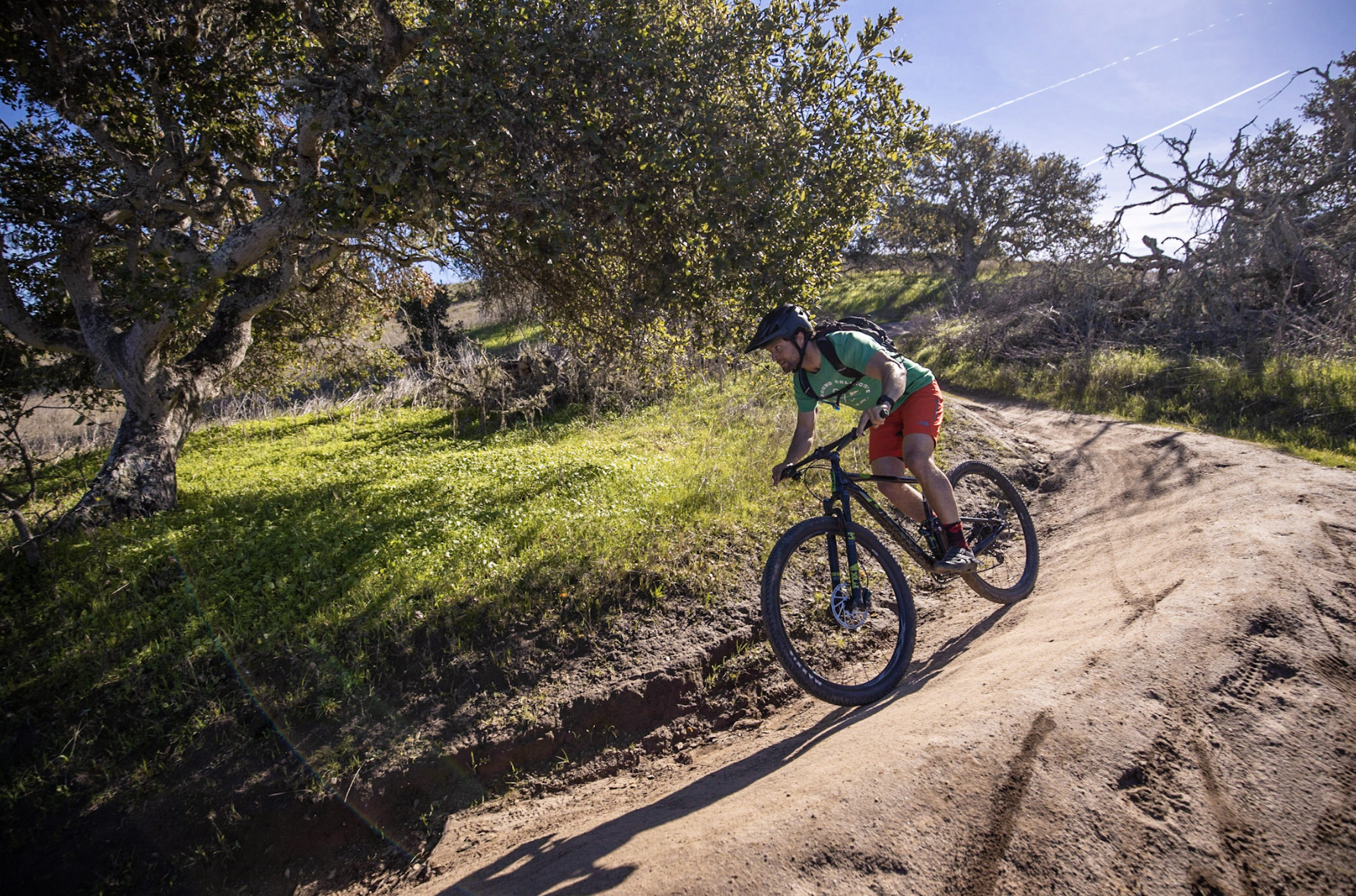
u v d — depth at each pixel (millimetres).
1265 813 1893
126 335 7730
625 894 2146
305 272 8500
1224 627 2662
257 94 7586
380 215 5703
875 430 3879
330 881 3543
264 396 14992
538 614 4781
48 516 6926
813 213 5414
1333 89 11852
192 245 6883
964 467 4473
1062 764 2148
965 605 4539
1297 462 5363
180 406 8320
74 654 4680
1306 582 2916
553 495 6711
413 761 3871
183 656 4551
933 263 34906
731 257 5262
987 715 2463
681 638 4527
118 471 7516
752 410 9711
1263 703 2262
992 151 31172
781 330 3406
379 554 5715
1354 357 8773
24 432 12273
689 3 5852
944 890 1861
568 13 5066
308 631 4672
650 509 6133
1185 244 12617
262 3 6441
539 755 3969
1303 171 12062
